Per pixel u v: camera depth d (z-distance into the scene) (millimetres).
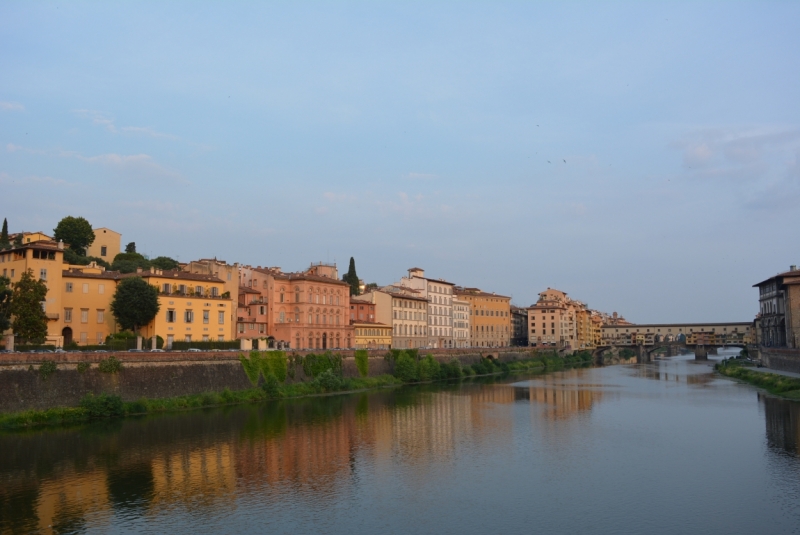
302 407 108562
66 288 118250
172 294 125188
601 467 69062
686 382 165750
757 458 72438
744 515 53844
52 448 73688
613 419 99438
